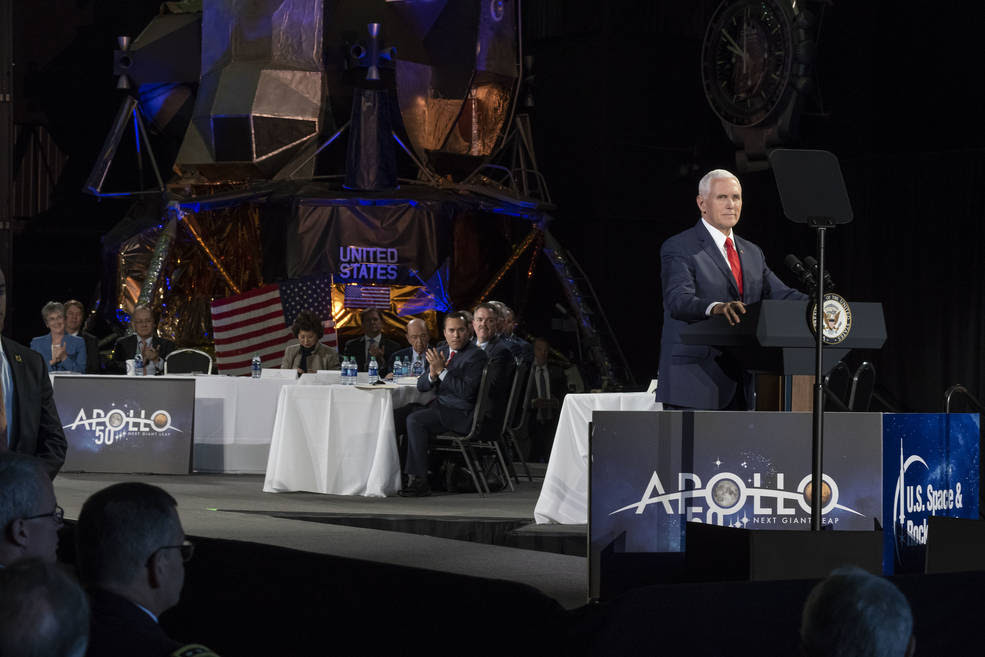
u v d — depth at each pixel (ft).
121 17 67.10
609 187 64.95
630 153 65.46
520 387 34.19
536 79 67.67
